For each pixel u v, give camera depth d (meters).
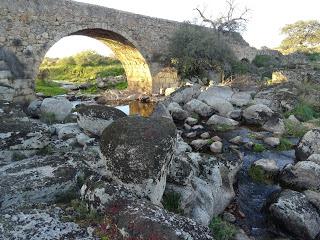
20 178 5.56
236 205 7.96
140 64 27.47
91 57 44.00
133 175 5.14
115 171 5.34
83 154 7.10
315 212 6.96
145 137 5.42
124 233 4.06
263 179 9.37
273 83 21.77
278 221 6.91
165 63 27.11
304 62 36.31
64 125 9.66
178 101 17.89
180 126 14.81
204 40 27.61
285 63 37.06
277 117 14.81
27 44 18.05
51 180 5.50
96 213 4.62
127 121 5.77
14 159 7.13
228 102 16.84
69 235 4.22
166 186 6.20
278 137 13.16
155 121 5.87
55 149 7.90
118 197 4.62
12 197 5.10
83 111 8.69
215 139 12.55
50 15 19.03
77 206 4.93
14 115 8.77
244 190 8.80
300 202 7.03
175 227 4.11
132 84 30.33
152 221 4.07
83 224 4.48
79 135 8.47
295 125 14.41
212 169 7.68
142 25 25.14
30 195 5.22
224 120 14.94
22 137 7.27
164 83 27.45
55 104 12.40
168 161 5.54
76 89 29.64
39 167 6.05
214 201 7.08
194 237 4.10
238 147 12.06
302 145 10.93
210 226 6.28
